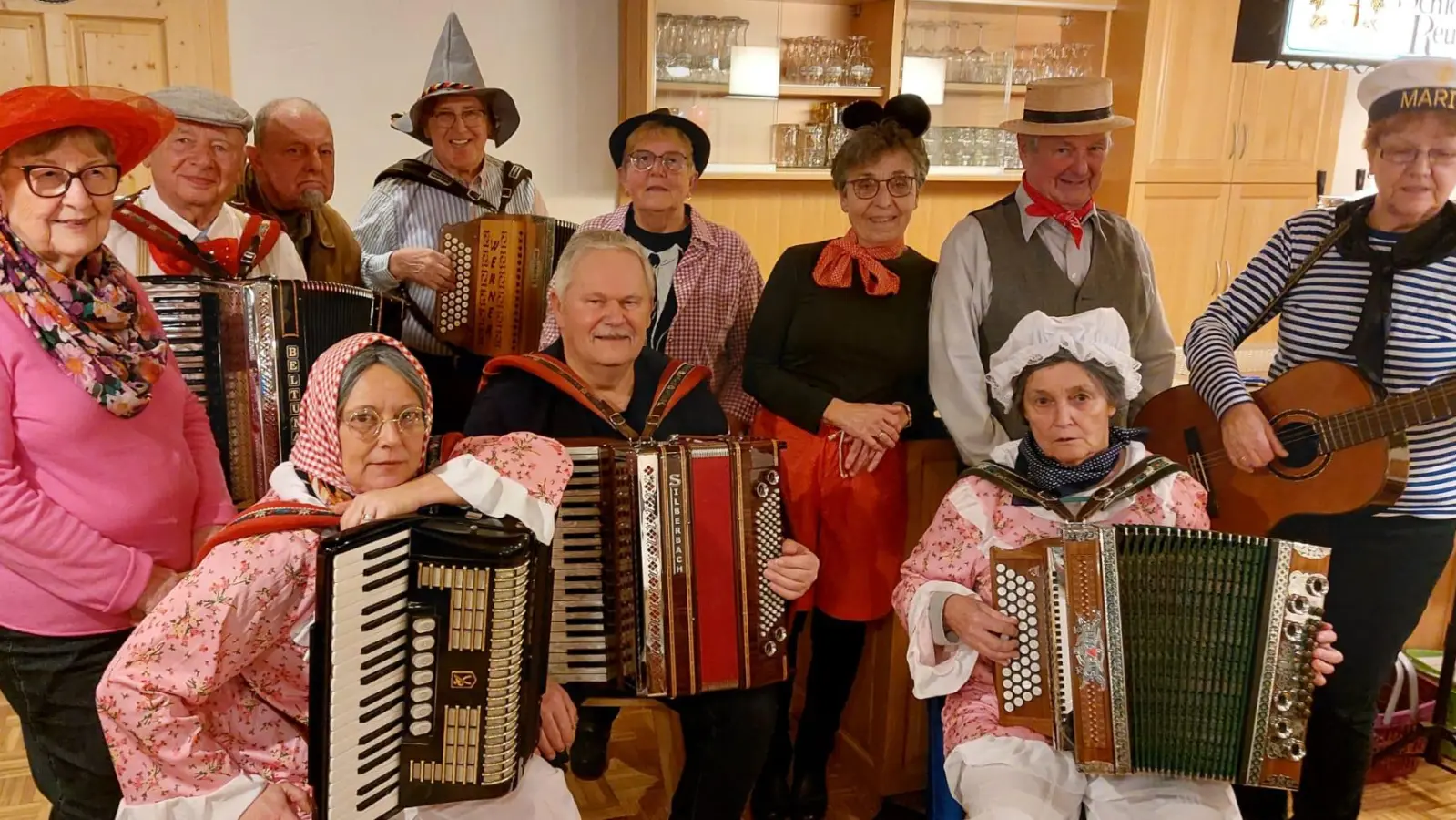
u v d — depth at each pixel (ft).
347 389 4.74
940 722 5.93
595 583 5.78
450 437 5.70
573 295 6.18
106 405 4.91
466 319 8.50
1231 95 14.35
